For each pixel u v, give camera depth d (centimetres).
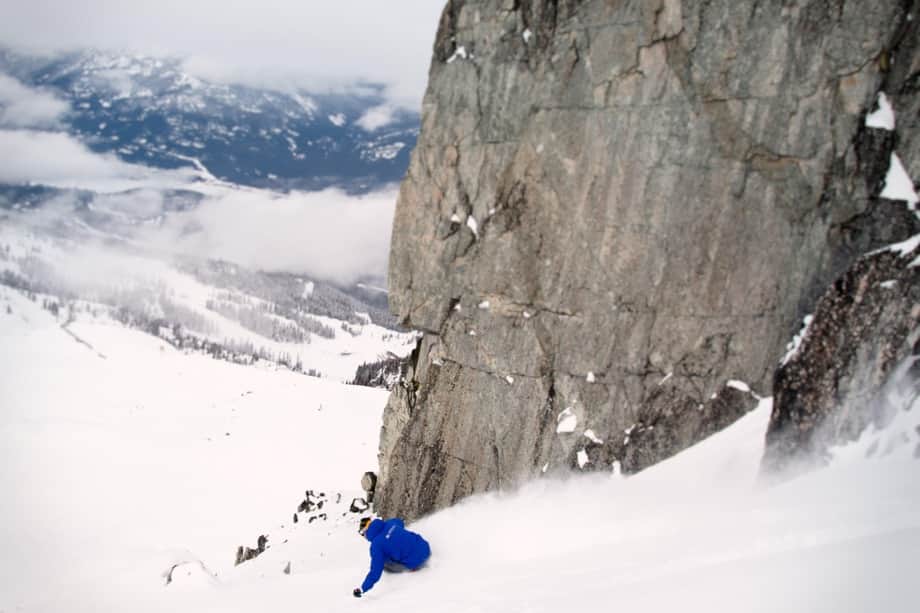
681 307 1273
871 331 1066
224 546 2714
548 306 1390
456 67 1496
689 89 1271
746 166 1241
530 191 1409
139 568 1585
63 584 1936
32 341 12081
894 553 602
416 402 1572
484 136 1459
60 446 4681
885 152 1194
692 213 1268
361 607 977
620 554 934
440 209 1509
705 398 1237
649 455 1251
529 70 1411
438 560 1185
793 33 1213
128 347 12550
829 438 1040
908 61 1184
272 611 1114
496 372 1444
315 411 5397
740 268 1241
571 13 1372
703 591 631
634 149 1306
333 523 1916
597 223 1340
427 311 1538
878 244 1180
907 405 969
